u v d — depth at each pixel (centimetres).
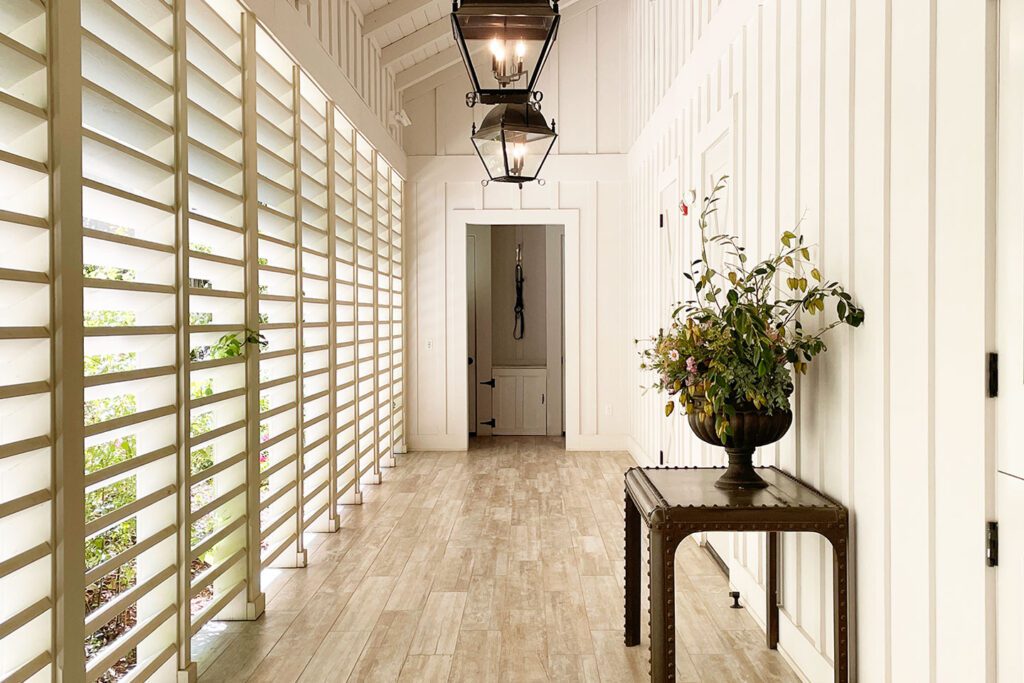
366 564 391
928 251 181
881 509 206
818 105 250
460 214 731
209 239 283
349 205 483
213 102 284
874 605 211
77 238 186
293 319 371
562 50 732
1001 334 155
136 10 230
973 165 162
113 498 296
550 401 859
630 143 710
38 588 175
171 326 238
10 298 174
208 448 348
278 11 335
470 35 272
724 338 243
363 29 529
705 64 412
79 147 187
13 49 164
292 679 261
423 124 732
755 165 320
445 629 305
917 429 187
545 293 869
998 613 156
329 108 436
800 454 273
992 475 158
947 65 172
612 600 338
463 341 735
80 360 187
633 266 697
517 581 364
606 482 596
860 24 219
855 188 223
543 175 732
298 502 383
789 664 272
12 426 176
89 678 193
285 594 347
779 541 289
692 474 281
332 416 448
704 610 327
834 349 239
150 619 231
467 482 597
